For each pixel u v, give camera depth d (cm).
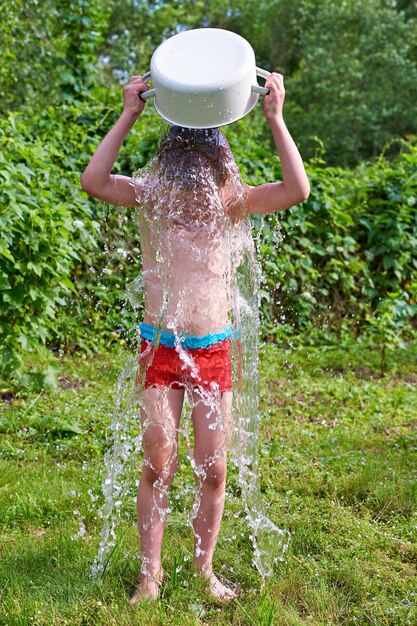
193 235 257
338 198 755
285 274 723
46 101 1344
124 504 350
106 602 265
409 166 796
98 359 615
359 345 694
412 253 777
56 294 509
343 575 292
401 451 435
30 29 1301
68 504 349
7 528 326
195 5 2711
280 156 258
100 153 260
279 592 278
